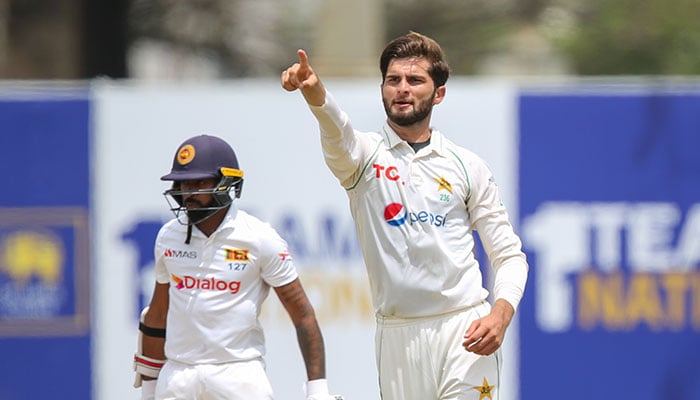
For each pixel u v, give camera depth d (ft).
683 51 242.78
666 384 110.73
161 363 68.13
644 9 241.96
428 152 62.54
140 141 110.42
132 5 238.48
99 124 110.52
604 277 110.73
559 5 257.55
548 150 110.32
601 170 110.42
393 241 62.03
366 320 109.70
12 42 185.88
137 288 110.73
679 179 110.63
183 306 64.59
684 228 110.63
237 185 66.03
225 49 259.80
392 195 61.98
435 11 259.19
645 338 110.73
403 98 61.82
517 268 63.10
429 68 62.18
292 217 109.91
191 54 261.24
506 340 110.52
